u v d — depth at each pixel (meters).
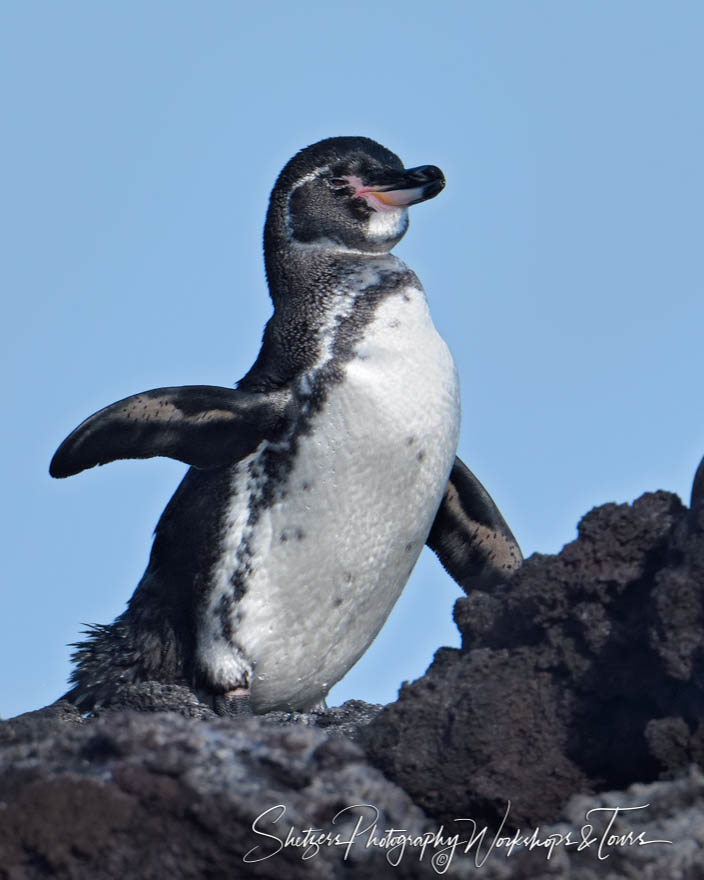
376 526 17.25
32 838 10.88
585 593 13.16
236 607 17.36
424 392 17.23
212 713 17.06
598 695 12.80
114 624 18.19
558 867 10.85
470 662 13.44
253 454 17.48
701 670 11.76
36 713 16.83
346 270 18.31
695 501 12.75
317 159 18.95
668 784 11.64
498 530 19.67
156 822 10.97
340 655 17.91
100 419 16.83
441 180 18.72
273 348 17.94
